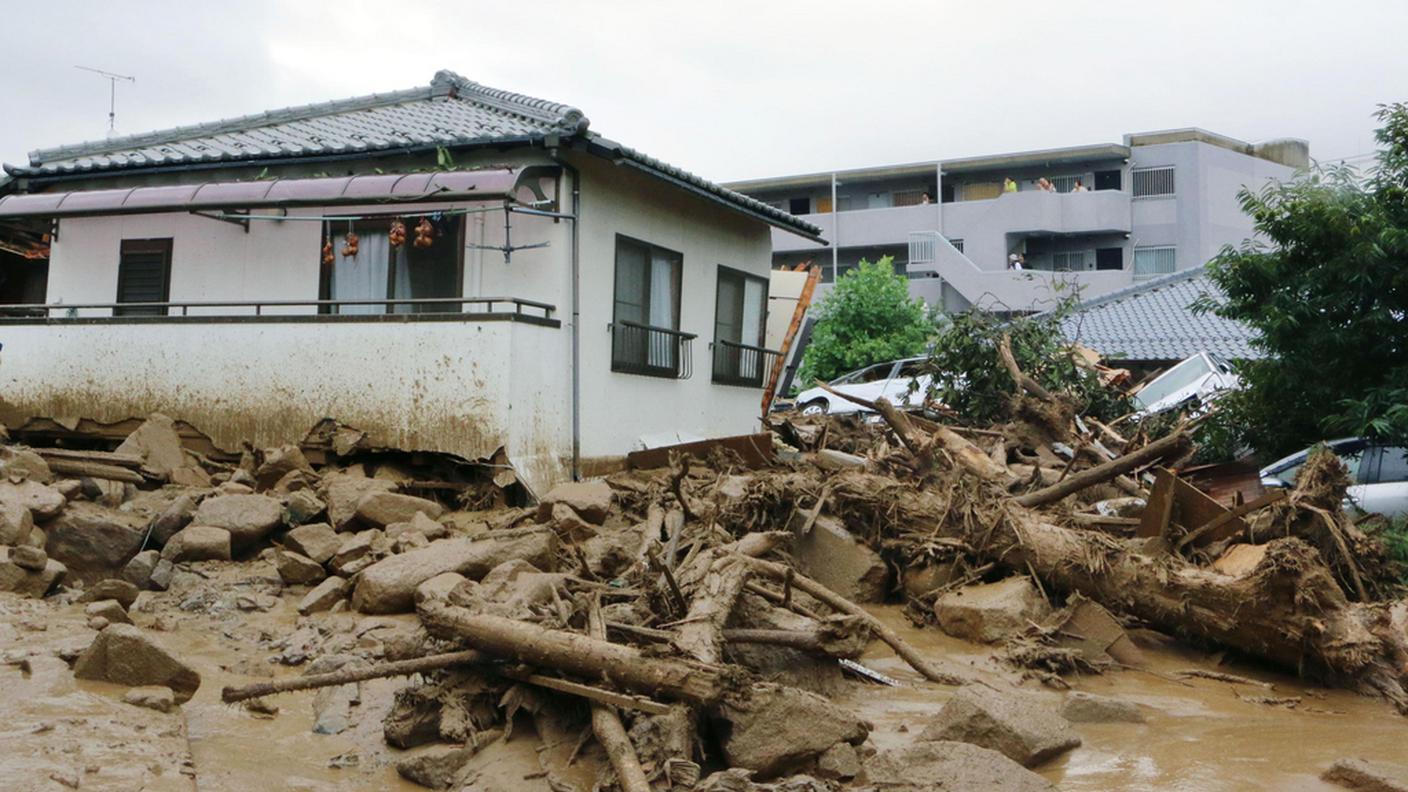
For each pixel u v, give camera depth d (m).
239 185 14.19
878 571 10.96
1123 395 18.66
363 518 11.56
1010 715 6.76
